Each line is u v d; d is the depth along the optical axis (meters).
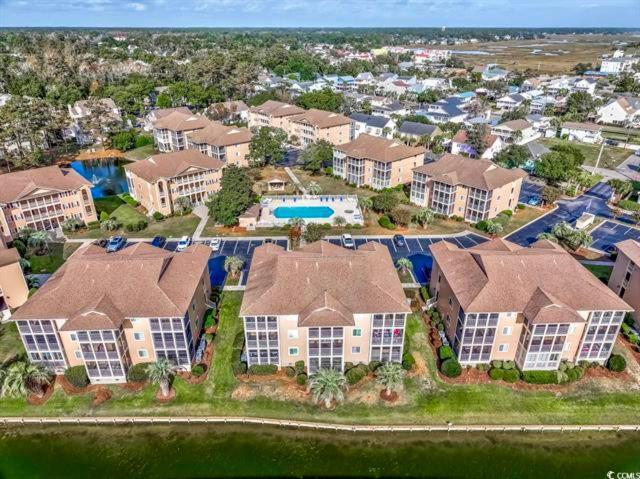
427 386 47.44
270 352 48.19
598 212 89.62
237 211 80.12
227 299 60.03
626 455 41.88
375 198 86.31
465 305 46.62
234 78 180.75
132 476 40.09
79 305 45.56
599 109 172.12
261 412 44.84
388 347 48.47
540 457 41.69
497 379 47.75
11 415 44.53
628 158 127.56
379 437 43.28
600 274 66.06
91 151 130.12
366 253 54.28
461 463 41.25
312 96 163.12
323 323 44.16
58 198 79.56
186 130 121.69
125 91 166.50
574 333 47.72
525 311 46.09
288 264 49.47
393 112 170.12
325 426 43.75
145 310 45.50
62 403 45.56
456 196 85.31
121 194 98.94
